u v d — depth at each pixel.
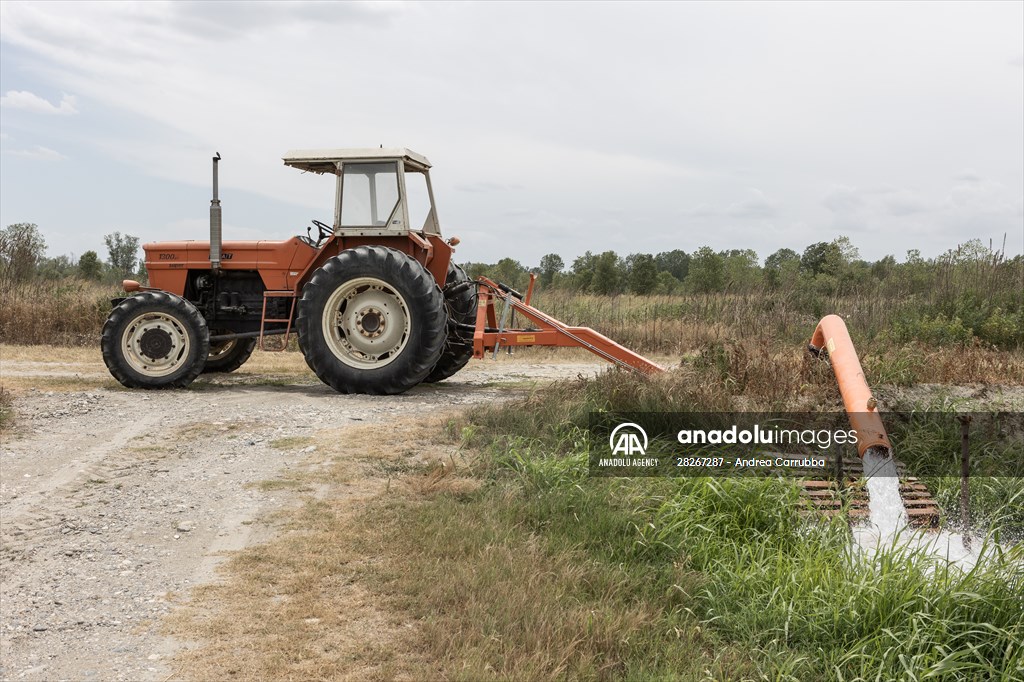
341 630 3.39
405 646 3.26
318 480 5.39
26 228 17.47
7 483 5.47
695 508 4.58
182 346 8.99
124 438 6.60
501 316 10.05
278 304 9.65
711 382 7.05
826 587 3.69
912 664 3.15
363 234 9.09
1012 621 3.45
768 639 3.44
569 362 12.70
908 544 3.96
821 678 3.20
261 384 9.65
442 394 8.83
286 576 3.91
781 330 12.79
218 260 9.43
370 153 9.02
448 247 9.82
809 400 6.93
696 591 3.81
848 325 12.00
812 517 4.65
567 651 3.15
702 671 3.12
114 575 4.01
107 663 3.16
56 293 15.56
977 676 3.21
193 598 3.72
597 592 3.72
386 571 3.92
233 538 4.46
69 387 9.00
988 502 5.22
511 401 7.22
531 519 4.58
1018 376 8.36
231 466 5.80
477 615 3.45
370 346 8.77
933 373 8.18
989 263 14.22
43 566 4.13
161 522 4.73
